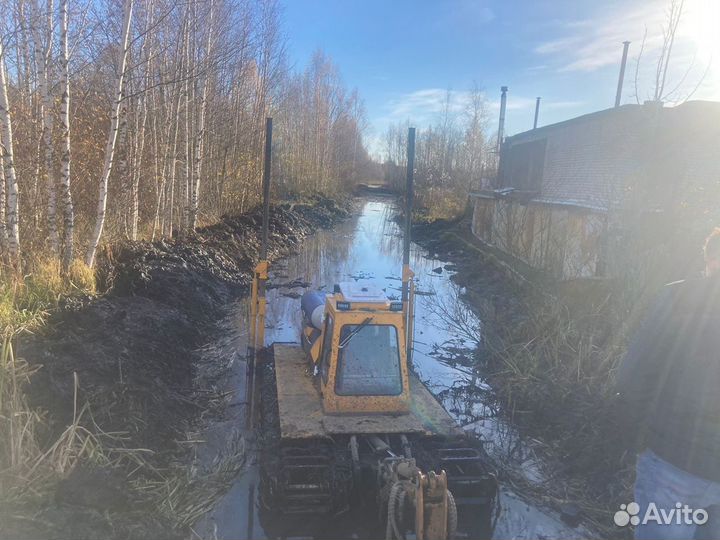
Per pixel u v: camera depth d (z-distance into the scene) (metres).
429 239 29.61
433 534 4.34
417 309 14.11
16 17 10.53
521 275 14.12
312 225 32.19
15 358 5.96
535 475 6.23
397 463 4.89
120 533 4.38
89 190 12.72
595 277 10.81
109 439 5.61
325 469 5.31
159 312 9.81
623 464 5.90
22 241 9.65
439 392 8.77
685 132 11.20
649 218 9.42
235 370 9.12
